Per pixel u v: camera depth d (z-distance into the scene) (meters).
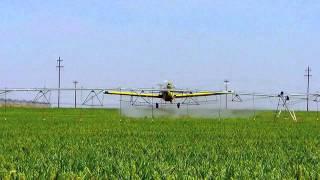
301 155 24.84
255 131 49.31
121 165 18.05
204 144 32.16
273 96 85.00
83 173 16.00
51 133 44.03
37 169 17.56
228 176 16.44
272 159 22.27
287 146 31.62
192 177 15.51
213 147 29.52
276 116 88.06
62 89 88.44
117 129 51.25
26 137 38.19
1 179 14.84
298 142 35.28
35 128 52.25
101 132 45.84
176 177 15.62
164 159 22.09
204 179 15.35
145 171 16.61
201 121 74.75
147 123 66.75
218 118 89.12
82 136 40.25
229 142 34.28
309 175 16.38
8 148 28.27
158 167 17.84
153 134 43.56
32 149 27.59
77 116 94.19
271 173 16.70
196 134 43.78
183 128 54.22
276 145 31.98
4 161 19.44
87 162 19.88
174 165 19.09
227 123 68.38
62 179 15.08
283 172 17.52
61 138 37.81
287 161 21.58
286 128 55.94
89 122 68.25
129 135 42.03
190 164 20.28
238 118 88.94
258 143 33.91
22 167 17.80
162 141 35.06
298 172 16.69
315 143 34.69
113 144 31.39
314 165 20.64
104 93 90.44
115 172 17.08
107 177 15.77
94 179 15.32
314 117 102.06
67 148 27.97
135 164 18.83
